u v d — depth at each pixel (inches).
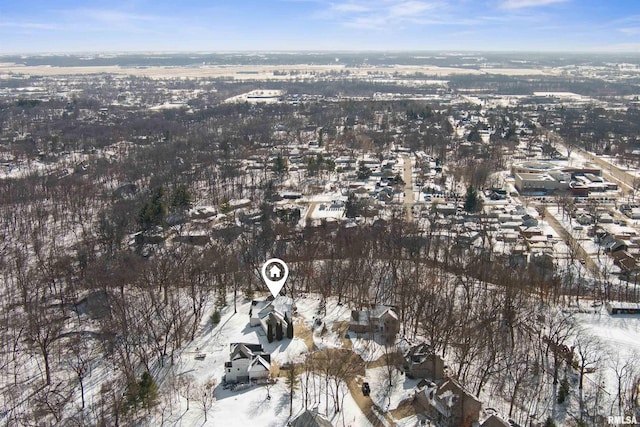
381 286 7682.1
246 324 6628.9
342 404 4985.2
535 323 6712.6
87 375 5674.2
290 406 4940.9
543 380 5546.3
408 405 4992.6
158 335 6338.6
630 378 5546.3
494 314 6515.8
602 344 6274.6
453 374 5511.8
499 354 5925.2
